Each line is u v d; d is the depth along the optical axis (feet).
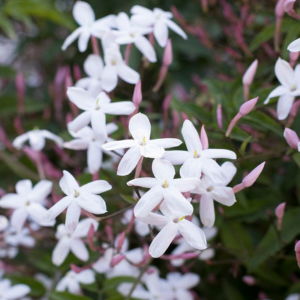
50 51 1.45
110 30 0.99
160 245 0.83
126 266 1.01
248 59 1.09
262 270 1.04
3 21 1.25
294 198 1.09
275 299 1.06
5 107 1.29
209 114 1.01
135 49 1.15
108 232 0.95
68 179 0.86
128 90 1.06
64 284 1.01
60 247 0.96
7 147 1.22
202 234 0.83
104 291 1.01
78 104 0.91
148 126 0.85
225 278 1.10
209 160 0.84
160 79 1.02
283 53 0.95
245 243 1.02
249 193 1.04
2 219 0.98
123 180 0.91
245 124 0.97
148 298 1.01
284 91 0.90
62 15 1.26
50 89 1.33
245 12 1.14
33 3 1.23
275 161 1.06
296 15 0.94
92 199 0.85
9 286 1.03
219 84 1.05
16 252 1.11
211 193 0.85
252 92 1.01
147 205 0.81
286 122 0.98
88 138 0.96
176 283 1.03
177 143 0.84
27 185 0.98
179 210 0.81
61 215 1.00
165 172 0.83
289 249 1.05
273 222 0.99
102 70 0.99
